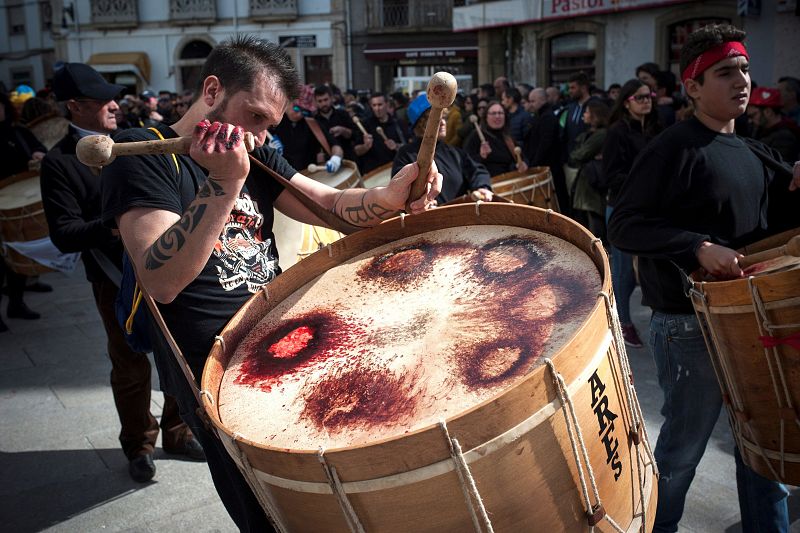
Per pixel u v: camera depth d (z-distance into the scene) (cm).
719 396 246
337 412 148
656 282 250
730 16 1590
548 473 132
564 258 174
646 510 160
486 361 147
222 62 191
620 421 150
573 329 146
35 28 3266
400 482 125
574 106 790
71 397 452
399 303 184
